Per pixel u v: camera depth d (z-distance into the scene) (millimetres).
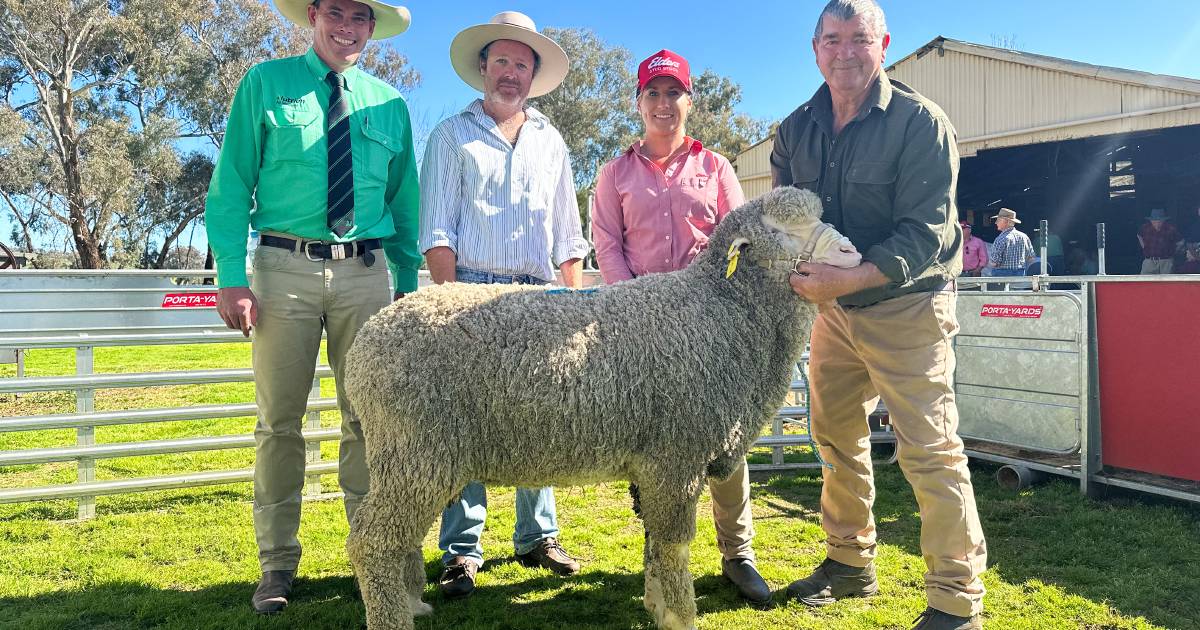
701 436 2990
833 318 3586
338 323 3678
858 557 3701
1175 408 4996
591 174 44156
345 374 3002
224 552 4344
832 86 3330
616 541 4531
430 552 4387
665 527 3049
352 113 3646
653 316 3006
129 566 4082
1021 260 12852
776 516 5062
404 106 3963
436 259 3564
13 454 4824
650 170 3941
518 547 4180
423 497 2818
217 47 36344
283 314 3535
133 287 12031
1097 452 5367
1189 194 20797
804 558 4273
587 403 2832
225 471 5395
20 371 10039
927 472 3189
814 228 3113
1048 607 3566
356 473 3803
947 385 3252
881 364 3314
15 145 33406
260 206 3578
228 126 3514
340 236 3547
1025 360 5859
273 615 3486
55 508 5145
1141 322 5141
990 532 4637
